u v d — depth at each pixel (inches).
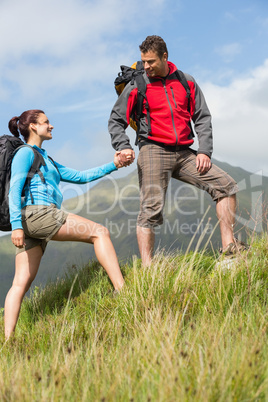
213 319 120.2
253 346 93.0
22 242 151.2
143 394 82.2
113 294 158.2
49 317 164.1
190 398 78.8
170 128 171.5
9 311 152.6
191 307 136.4
